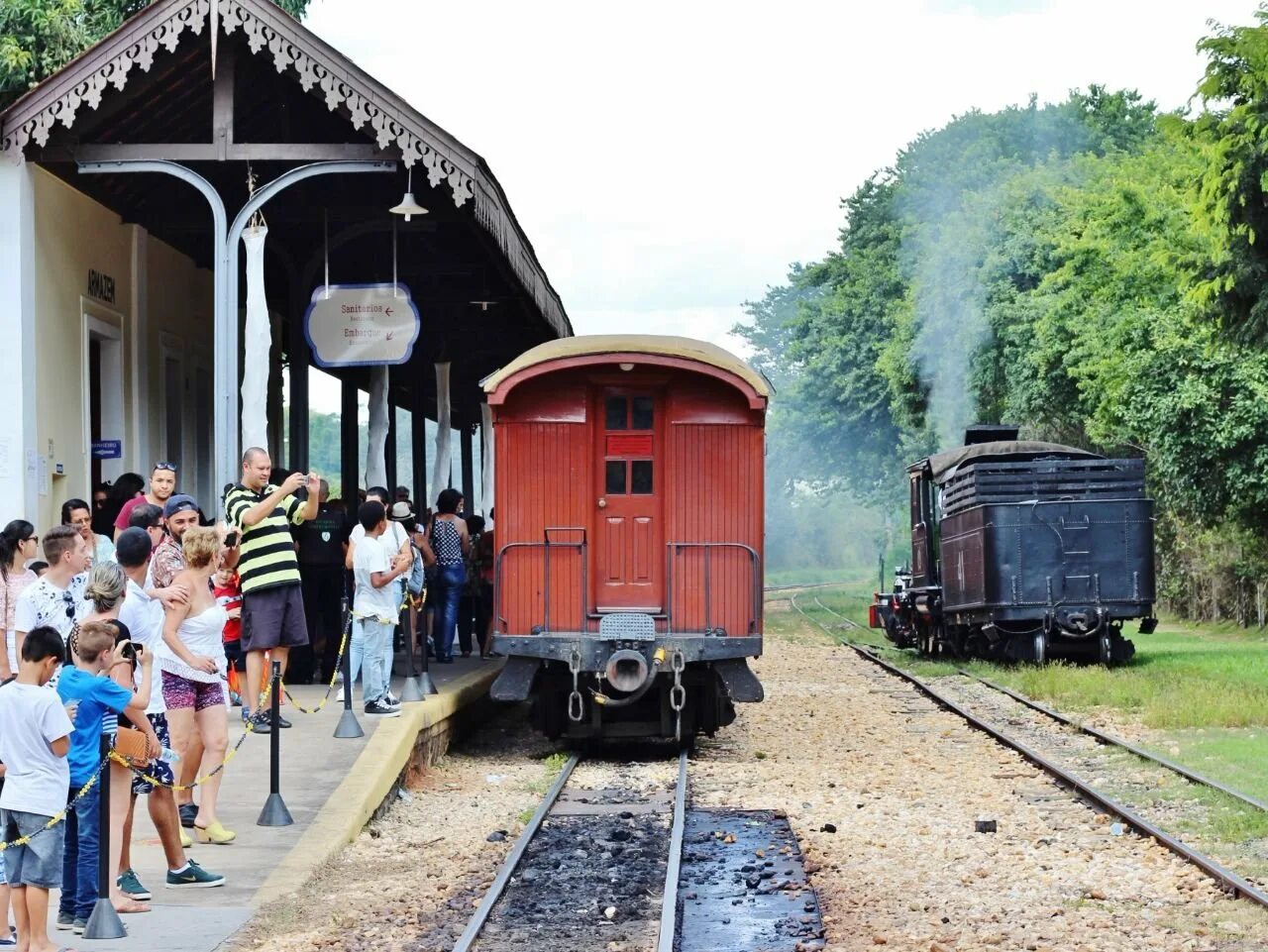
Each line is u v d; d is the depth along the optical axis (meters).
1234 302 20.28
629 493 15.21
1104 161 47.59
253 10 15.26
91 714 8.11
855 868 10.09
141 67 15.85
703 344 15.69
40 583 9.30
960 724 17.80
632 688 14.55
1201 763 13.97
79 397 17.86
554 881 9.87
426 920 8.82
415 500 31.42
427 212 16.11
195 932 8.09
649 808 12.45
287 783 11.55
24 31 21.97
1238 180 18.84
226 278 15.63
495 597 15.16
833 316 59.56
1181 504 32.38
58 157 16.02
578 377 15.14
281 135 18.19
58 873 7.51
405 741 13.10
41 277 16.69
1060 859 10.30
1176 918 8.69
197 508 10.44
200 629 9.53
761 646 14.91
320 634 17.06
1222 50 18.69
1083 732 16.36
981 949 8.11
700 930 8.62
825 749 16.00
